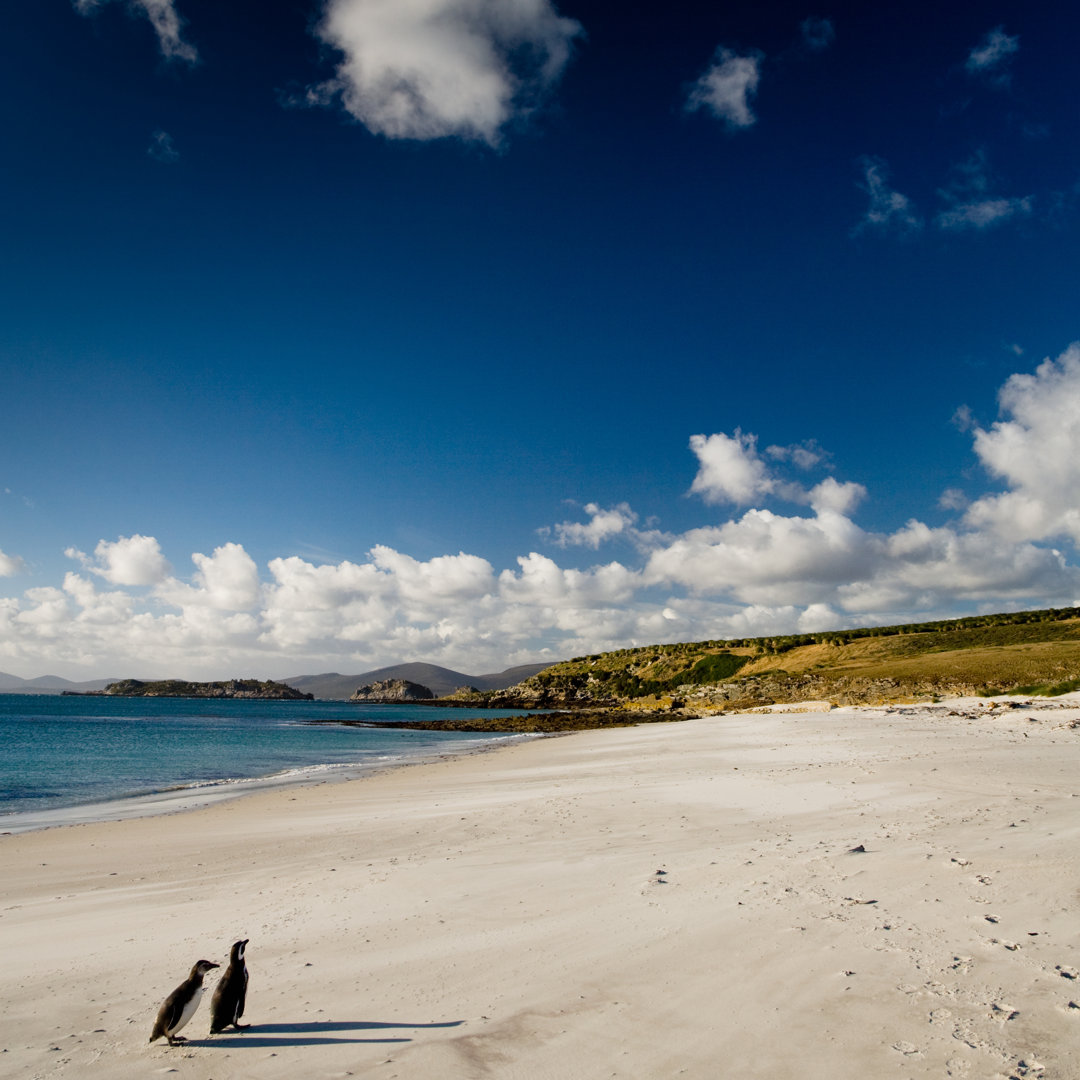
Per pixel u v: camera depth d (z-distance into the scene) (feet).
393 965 23.29
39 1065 17.19
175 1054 17.57
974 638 313.32
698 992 19.51
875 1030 16.80
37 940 29.37
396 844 45.83
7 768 121.19
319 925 28.45
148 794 85.25
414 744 181.37
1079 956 20.13
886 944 21.83
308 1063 16.76
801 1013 17.90
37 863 47.09
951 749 77.46
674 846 38.58
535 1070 15.85
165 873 42.37
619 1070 15.67
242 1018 19.71
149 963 25.41
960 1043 15.90
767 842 37.63
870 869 30.09
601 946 23.58
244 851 47.67
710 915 25.79
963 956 20.62
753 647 449.89
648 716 290.35
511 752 139.23
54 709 514.27
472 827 49.78
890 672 251.60
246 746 175.52
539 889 31.50
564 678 567.18
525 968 22.18
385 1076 15.89
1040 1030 16.30
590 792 64.08
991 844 32.76
